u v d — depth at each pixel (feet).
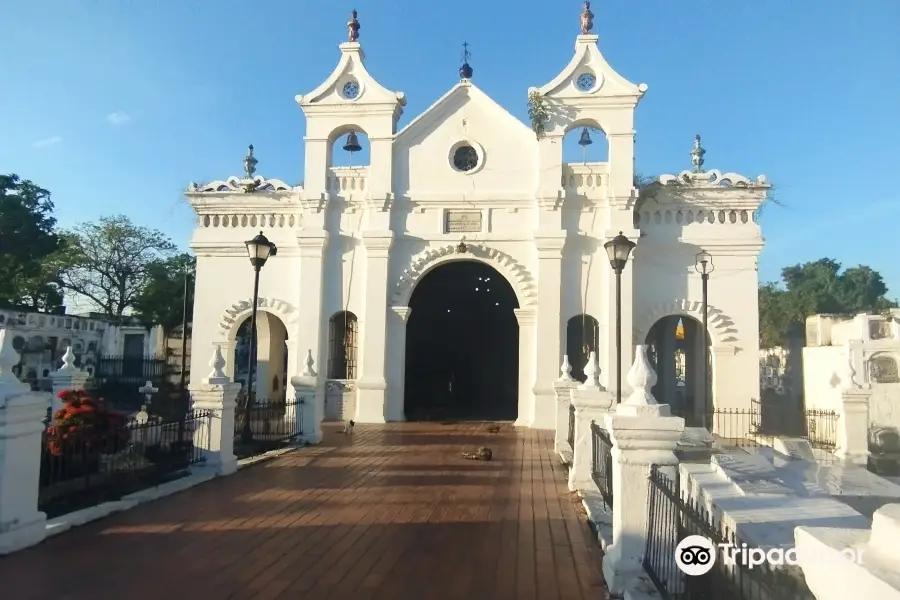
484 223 68.13
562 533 26.32
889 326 54.54
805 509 19.74
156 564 21.83
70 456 30.30
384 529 26.66
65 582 19.99
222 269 71.72
